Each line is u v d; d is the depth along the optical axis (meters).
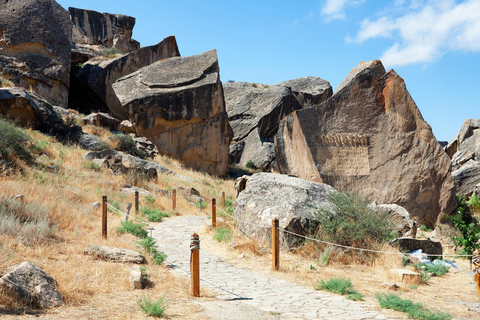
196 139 38.19
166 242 12.10
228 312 5.81
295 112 22.02
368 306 6.57
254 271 9.12
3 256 6.99
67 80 38.09
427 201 21.56
